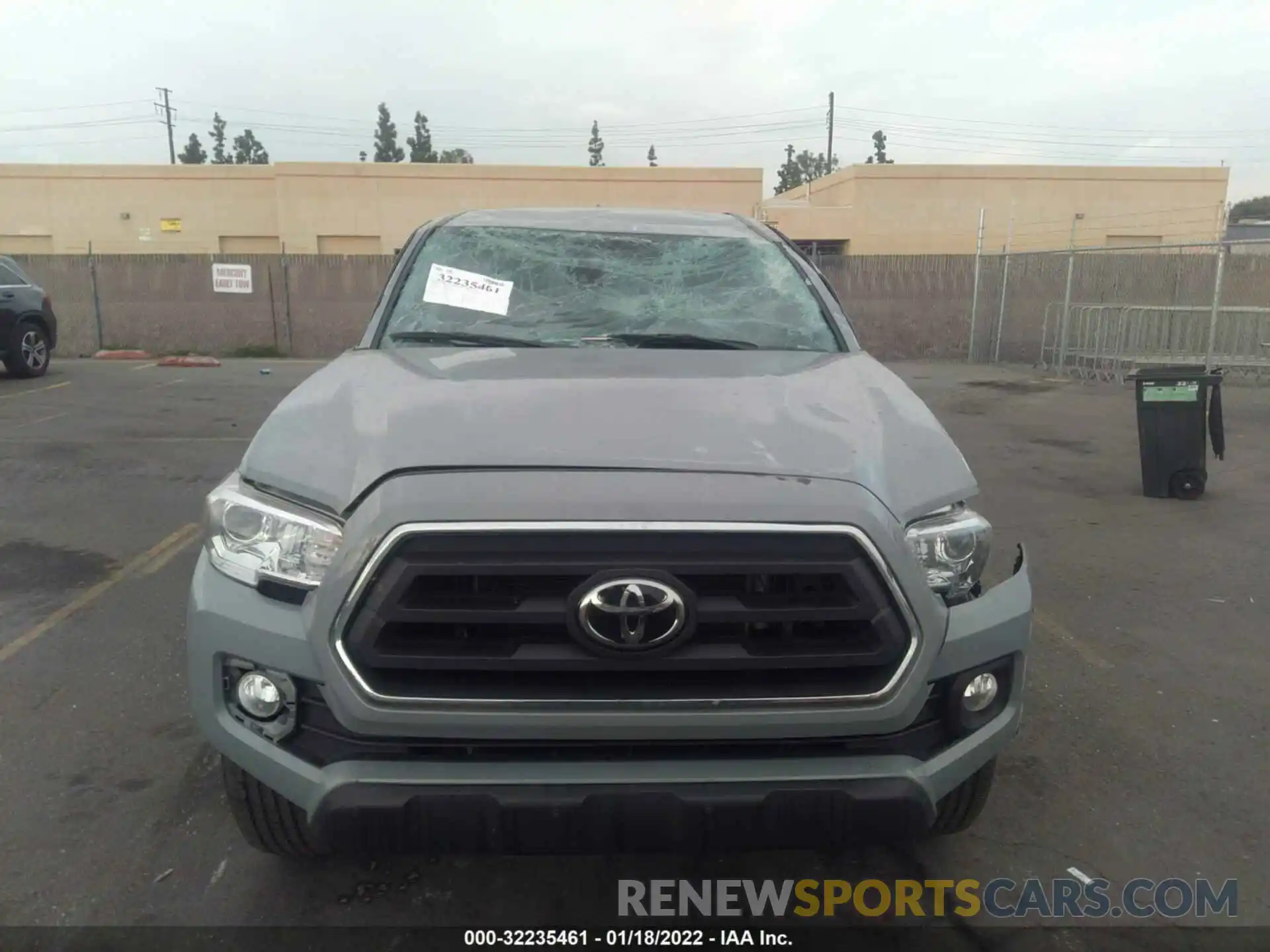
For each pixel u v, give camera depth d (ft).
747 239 13.43
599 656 6.90
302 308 67.31
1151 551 20.57
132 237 104.53
